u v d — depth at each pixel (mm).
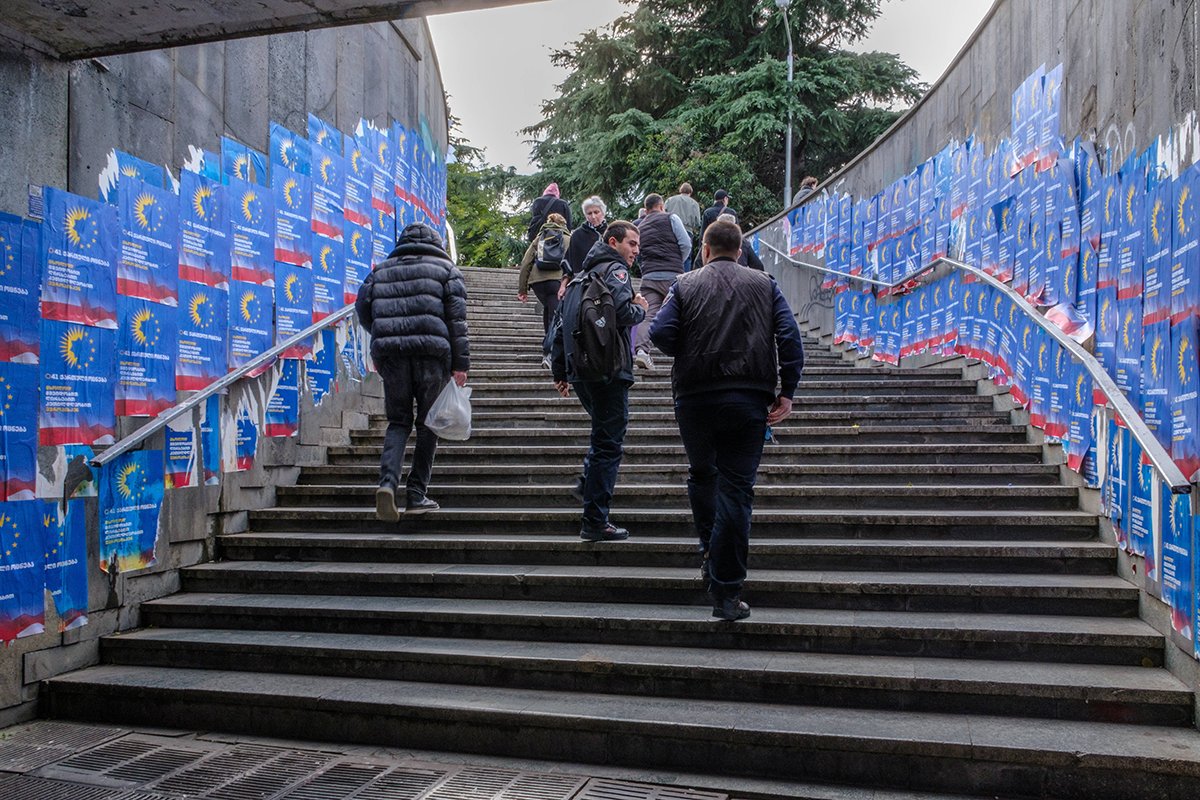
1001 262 7422
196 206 5992
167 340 5699
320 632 5113
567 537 5801
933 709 4059
